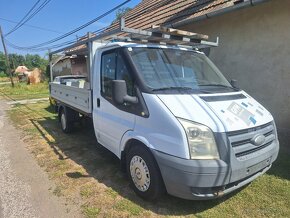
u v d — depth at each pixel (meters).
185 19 7.76
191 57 4.82
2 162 5.73
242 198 3.94
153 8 12.23
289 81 6.05
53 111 12.53
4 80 60.09
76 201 3.99
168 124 3.35
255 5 6.08
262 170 3.72
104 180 4.64
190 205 3.78
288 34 5.96
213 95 3.88
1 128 9.19
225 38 7.32
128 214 3.60
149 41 4.99
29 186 4.54
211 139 3.18
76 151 6.25
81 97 5.93
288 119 6.15
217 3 7.57
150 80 3.95
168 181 3.35
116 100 3.87
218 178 3.14
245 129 3.40
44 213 3.73
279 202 3.82
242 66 7.00
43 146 6.75
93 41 5.18
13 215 3.70
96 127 5.18
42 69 40.94
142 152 3.74
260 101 6.70
